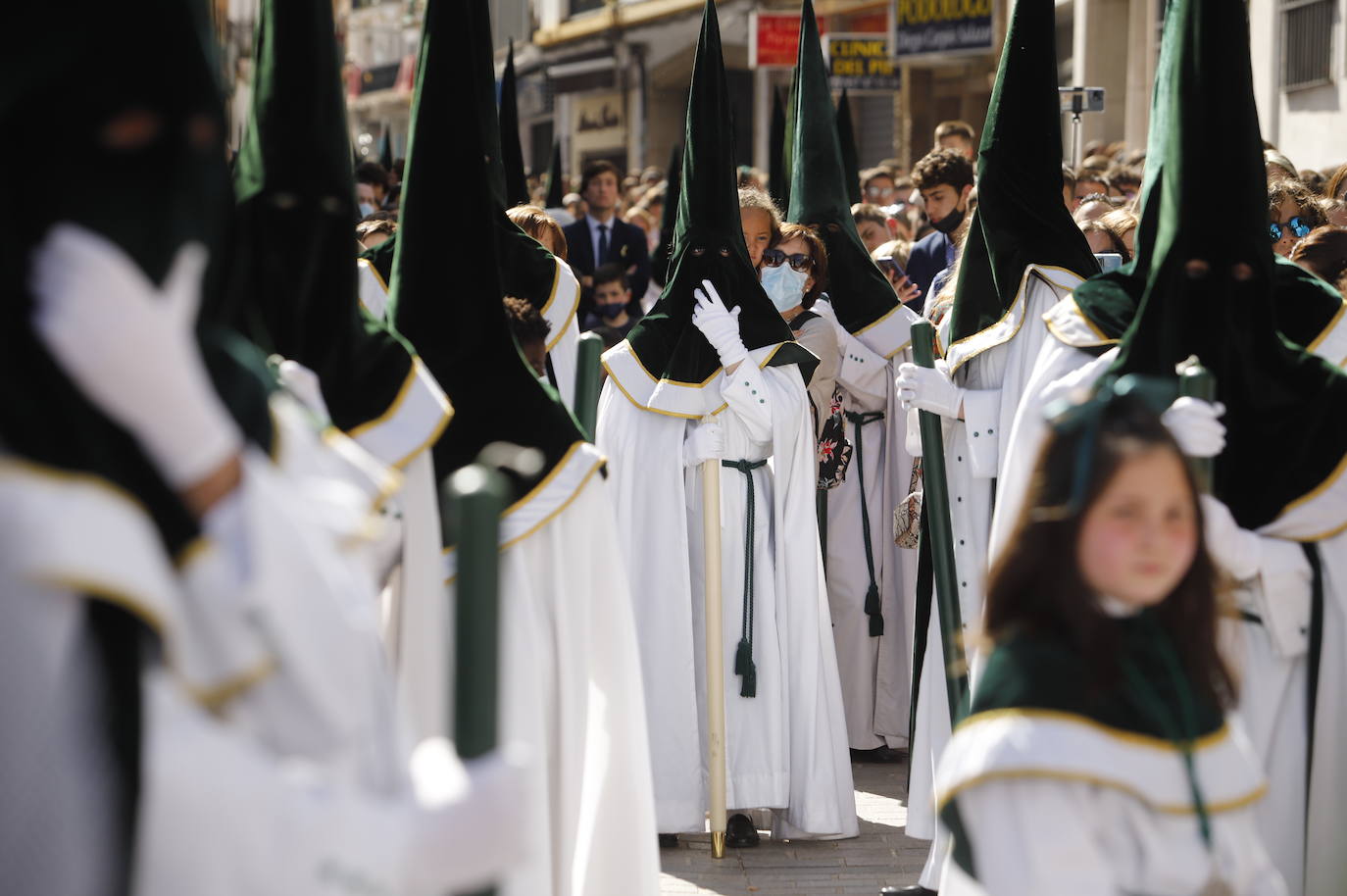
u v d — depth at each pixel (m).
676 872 9.07
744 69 54.84
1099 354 6.83
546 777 6.23
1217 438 5.38
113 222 2.79
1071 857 3.85
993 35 33.09
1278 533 6.11
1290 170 11.21
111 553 2.62
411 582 6.14
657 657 9.39
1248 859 4.06
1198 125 6.12
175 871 2.77
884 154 46.16
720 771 9.23
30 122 2.75
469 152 6.66
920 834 8.70
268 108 6.10
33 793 2.62
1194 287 6.17
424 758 3.14
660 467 9.49
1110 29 30.78
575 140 63.34
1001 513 6.92
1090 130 30.78
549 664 6.43
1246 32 6.12
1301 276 6.88
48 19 2.71
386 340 6.22
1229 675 4.21
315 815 2.82
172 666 2.79
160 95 2.80
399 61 80.12
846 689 11.78
